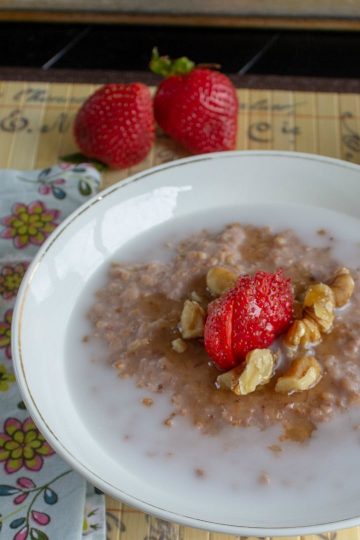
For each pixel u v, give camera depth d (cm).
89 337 41
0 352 43
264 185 44
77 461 36
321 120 51
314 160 44
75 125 48
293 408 38
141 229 44
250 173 44
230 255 42
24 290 40
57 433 37
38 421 36
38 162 49
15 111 52
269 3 59
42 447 40
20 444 40
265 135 50
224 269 41
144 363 39
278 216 44
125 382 39
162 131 50
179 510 35
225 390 38
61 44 59
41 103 52
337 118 51
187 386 39
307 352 39
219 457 37
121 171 49
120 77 54
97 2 60
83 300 42
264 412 38
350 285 40
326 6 59
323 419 38
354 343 39
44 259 41
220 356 38
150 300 41
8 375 42
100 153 48
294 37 59
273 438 37
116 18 60
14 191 48
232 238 43
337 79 53
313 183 44
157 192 44
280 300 39
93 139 48
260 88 53
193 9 59
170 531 38
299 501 36
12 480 39
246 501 36
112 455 37
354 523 35
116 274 42
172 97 48
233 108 49
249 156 44
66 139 50
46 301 41
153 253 43
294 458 37
